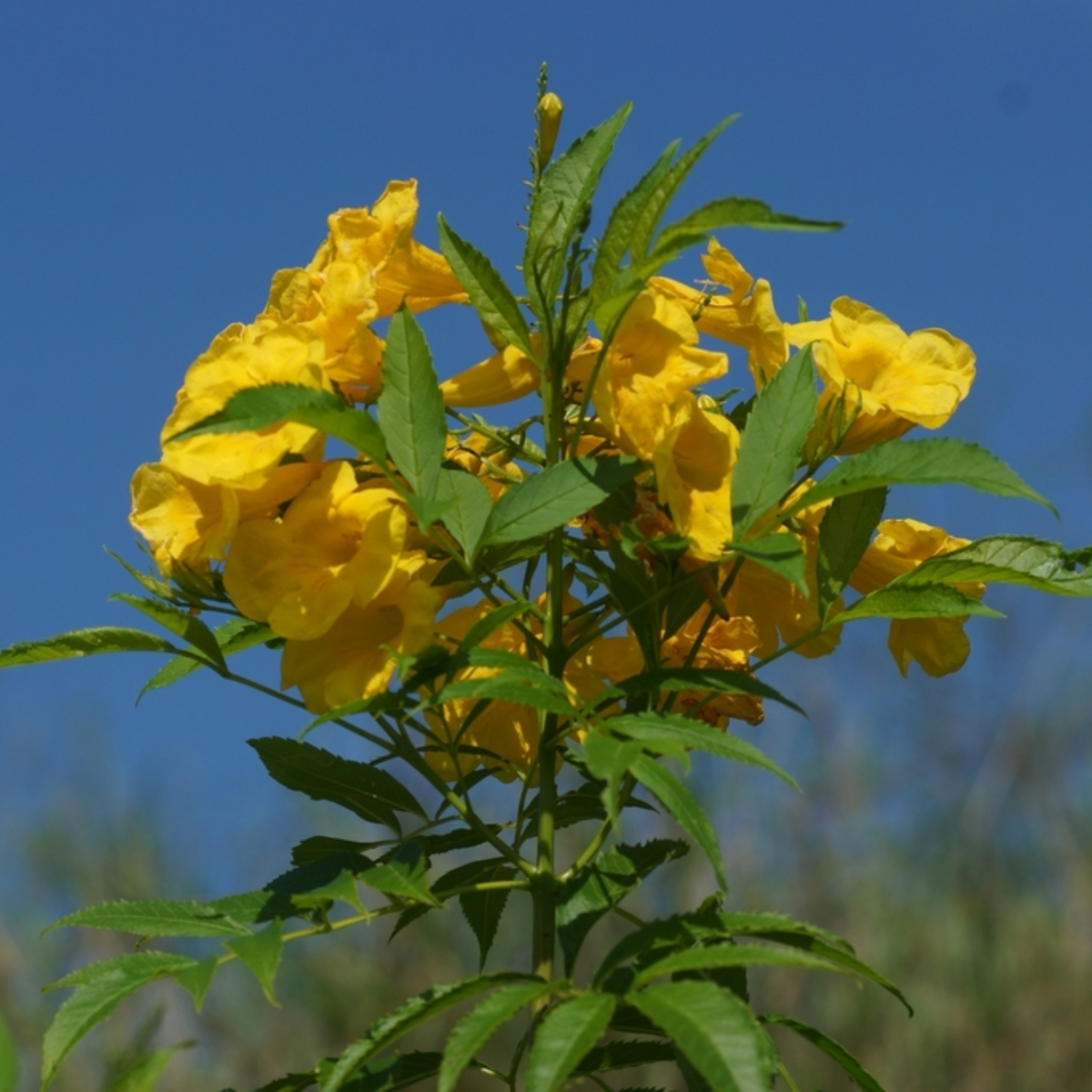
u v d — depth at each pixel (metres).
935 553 1.05
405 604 0.98
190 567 1.00
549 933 1.00
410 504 0.95
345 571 0.98
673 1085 2.19
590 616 1.04
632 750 0.93
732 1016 0.90
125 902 0.97
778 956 0.92
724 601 1.01
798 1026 0.99
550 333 0.99
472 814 0.99
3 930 1.91
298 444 0.98
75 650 0.99
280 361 1.00
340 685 0.98
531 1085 0.90
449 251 1.00
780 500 0.98
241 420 0.94
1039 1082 2.41
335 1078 0.93
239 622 1.04
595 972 0.93
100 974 0.95
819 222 0.93
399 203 1.03
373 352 1.01
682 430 1.00
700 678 0.97
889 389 1.03
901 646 1.07
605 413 0.98
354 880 0.96
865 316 1.04
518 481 1.02
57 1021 0.93
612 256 0.98
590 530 1.03
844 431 1.01
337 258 1.03
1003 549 1.02
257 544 0.99
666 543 0.98
